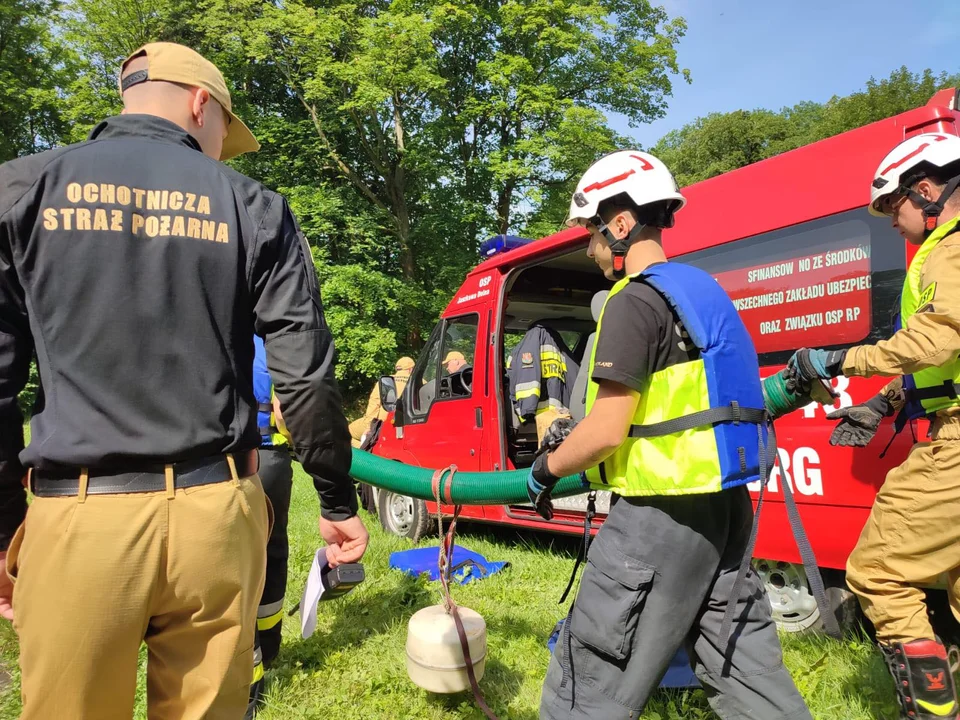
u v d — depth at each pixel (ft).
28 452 4.48
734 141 102.37
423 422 20.38
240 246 4.88
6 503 4.90
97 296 4.49
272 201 5.14
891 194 8.13
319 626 12.74
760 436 5.83
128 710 4.76
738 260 12.20
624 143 56.70
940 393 7.32
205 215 4.76
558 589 14.32
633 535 5.77
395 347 52.29
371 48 49.14
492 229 58.59
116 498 4.42
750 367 5.93
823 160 11.10
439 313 55.62
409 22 48.01
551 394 17.54
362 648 11.66
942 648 7.36
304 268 5.13
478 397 18.17
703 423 5.56
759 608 5.89
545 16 52.95
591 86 56.70
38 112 64.49
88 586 4.33
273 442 10.14
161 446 4.47
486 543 18.81
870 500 9.93
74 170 4.60
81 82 53.26
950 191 7.67
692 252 12.98
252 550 4.94
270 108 60.49
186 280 4.66
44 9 62.49
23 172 4.55
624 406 5.53
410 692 10.13
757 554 11.41
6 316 4.57
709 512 5.70
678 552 5.64
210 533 4.59
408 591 14.12
